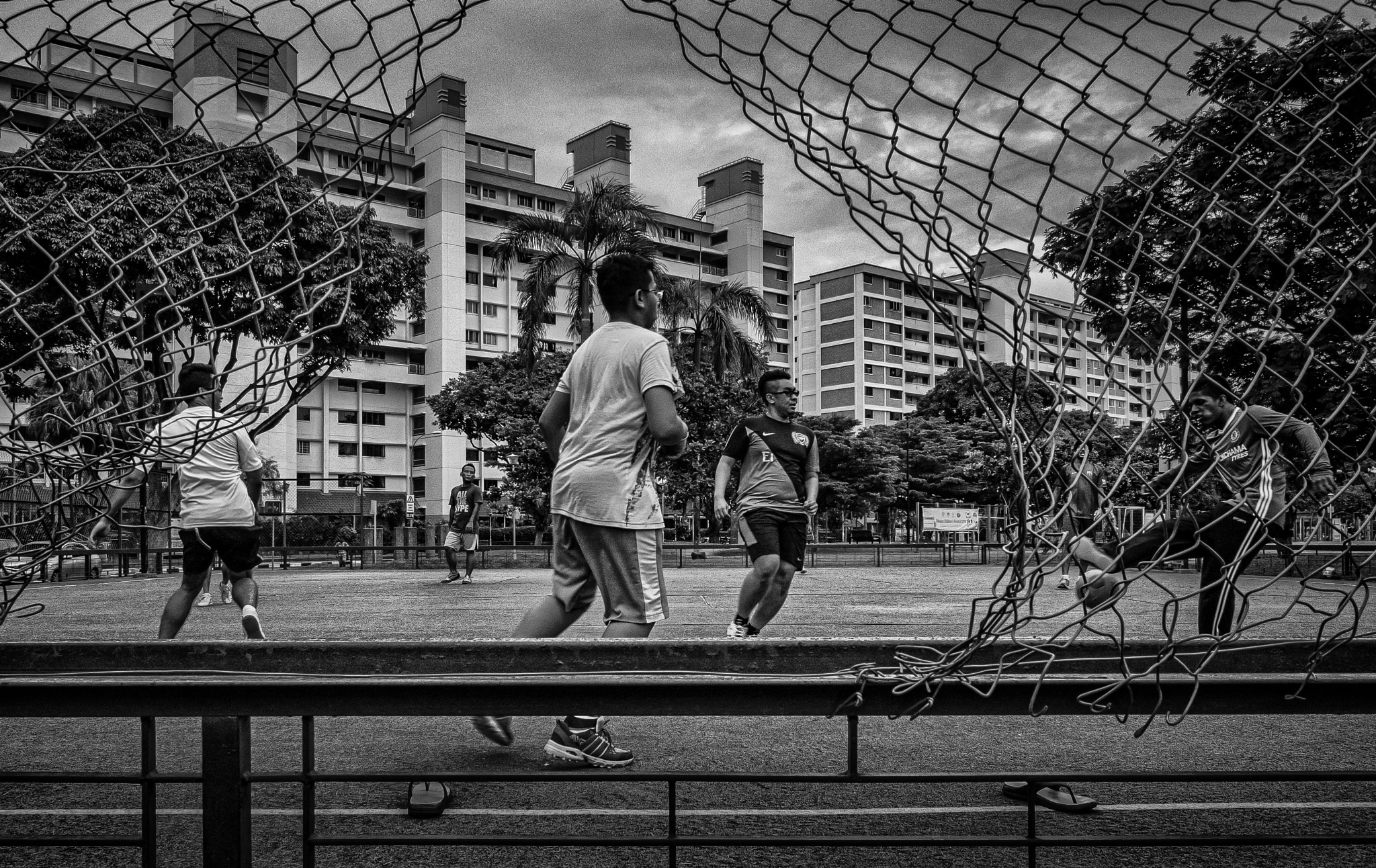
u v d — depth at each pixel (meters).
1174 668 1.87
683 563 24.83
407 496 53.47
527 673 1.90
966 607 9.88
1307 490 1.72
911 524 58.41
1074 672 1.87
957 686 1.86
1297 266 1.59
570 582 3.50
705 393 28.89
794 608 9.84
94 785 3.38
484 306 62.47
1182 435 1.62
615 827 2.87
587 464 3.38
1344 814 3.02
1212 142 1.61
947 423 60.53
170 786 3.34
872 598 11.55
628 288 3.56
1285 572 1.78
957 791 3.26
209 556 5.03
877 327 92.12
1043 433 1.54
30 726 4.26
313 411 57.00
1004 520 1.58
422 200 59.56
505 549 23.58
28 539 1.84
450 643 1.91
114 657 1.93
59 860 2.62
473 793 3.23
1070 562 1.57
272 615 9.24
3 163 1.75
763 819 2.95
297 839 2.77
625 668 1.91
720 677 1.85
